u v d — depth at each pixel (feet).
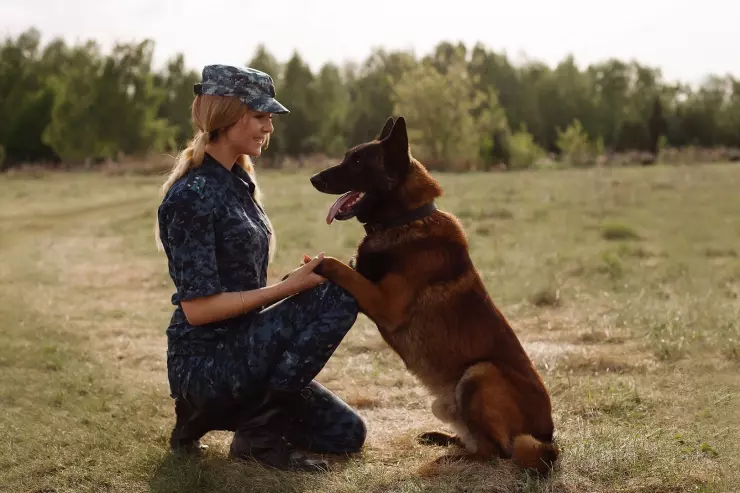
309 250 36.45
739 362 17.21
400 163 12.48
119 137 167.43
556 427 13.28
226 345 11.34
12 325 21.77
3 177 128.06
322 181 12.98
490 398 11.34
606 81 272.72
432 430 13.56
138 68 171.63
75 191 90.22
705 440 12.42
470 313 11.99
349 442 12.48
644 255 35.04
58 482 11.04
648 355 18.20
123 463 11.66
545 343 19.99
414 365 12.27
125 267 34.32
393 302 11.94
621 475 11.05
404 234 12.25
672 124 236.43
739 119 240.73
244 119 11.38
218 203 11.14
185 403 11.81
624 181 83.71
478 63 264.72
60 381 16.31
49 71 210.59
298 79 234.79
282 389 11.34
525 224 46.80
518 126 254.27
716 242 38.45
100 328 22.27
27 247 41.55
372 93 224.53
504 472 10.98
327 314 11.39
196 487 10.74
